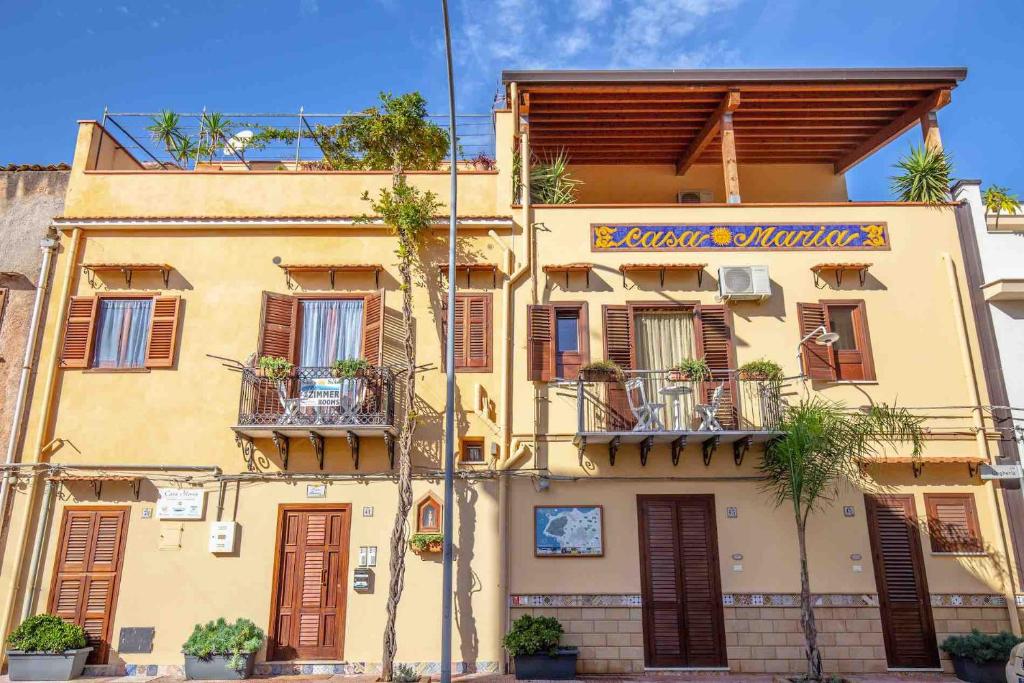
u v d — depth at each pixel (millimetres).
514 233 14016
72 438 12922
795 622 12203
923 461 12648
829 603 12250
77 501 12648
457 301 13680
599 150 17406
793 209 14188
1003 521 12578
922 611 12227
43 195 14344
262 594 12289
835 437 11680
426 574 12344
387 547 12492
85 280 13719
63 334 13383
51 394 13055
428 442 12969
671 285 13773
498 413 13109
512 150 14539
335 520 12641
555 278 13758
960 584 12328
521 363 13344
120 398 13125
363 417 12430
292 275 13781
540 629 11562
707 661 12094
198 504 12625
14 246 14000
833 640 12109
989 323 13484
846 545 12508
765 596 12312
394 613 11609
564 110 15688
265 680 11477
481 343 13461
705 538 12602
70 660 11477
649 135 16719
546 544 12500
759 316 13617
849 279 13820
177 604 12219
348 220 13844
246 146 18281
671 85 14867
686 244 13977
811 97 15273
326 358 13461
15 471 12672
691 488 12797
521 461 12883
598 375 12969
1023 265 13828
